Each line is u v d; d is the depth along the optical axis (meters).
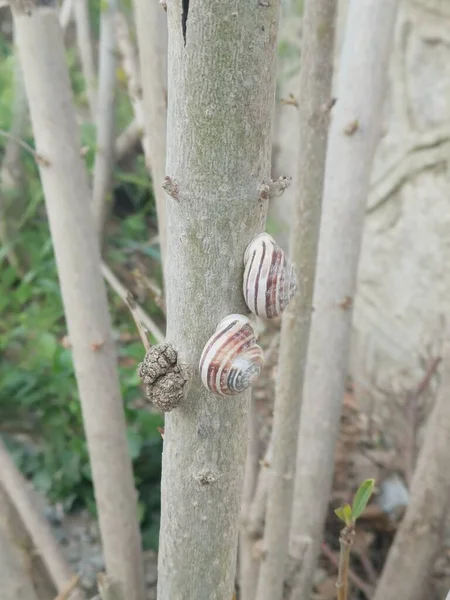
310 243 0.22
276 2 0.12
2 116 0.69
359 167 0.27
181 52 0.12
